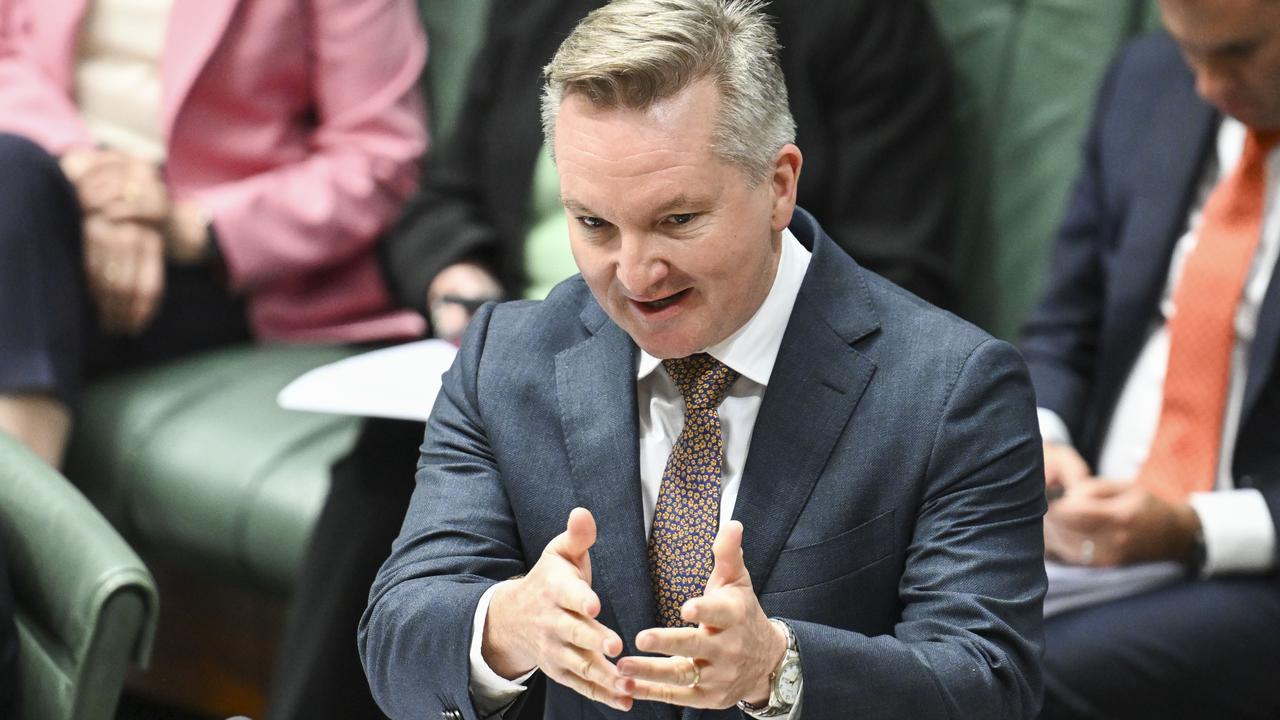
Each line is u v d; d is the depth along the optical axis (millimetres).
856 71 10141
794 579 5297
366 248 11844
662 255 4867
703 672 4574
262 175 11781
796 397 5395
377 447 9289
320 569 9172
